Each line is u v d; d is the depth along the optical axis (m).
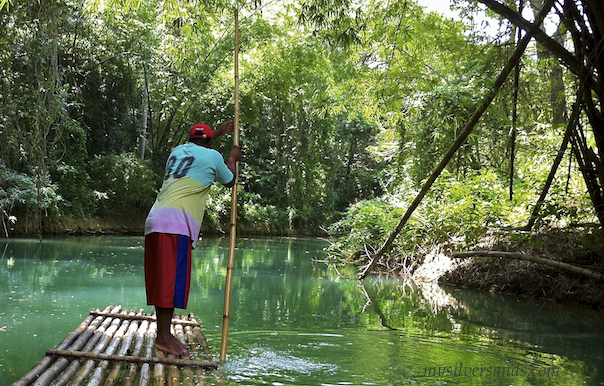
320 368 3.47
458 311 6.10
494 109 8.51
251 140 24.55
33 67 10.49
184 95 17.94
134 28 16.19
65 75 13.56
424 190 6.05
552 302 7.14
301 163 23.73
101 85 16.97
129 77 17.81
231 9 7.05
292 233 23.80
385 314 5.67
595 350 4.32
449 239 9.59
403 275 9.84
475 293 7.86
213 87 18.22
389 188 13.38
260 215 22.55
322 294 7.00
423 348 4.16
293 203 23.97
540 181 8.51
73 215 15.53
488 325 5.28
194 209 3.51
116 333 3.82
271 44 17.36
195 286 7.03
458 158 9.65
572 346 4.45
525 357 4.00
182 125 20.38
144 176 17.67
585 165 6.14
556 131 8.29
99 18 14.52
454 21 9.77
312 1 6.44
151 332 3.96
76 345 3.36
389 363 3.67
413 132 11.32
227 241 16.73
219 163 3.64
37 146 10.77
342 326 4.88
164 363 3.23
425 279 9.36
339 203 29.39
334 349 4.02
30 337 3.98
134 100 19.12
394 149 12.76
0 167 11.34
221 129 4.13
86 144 17.73
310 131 23.39
